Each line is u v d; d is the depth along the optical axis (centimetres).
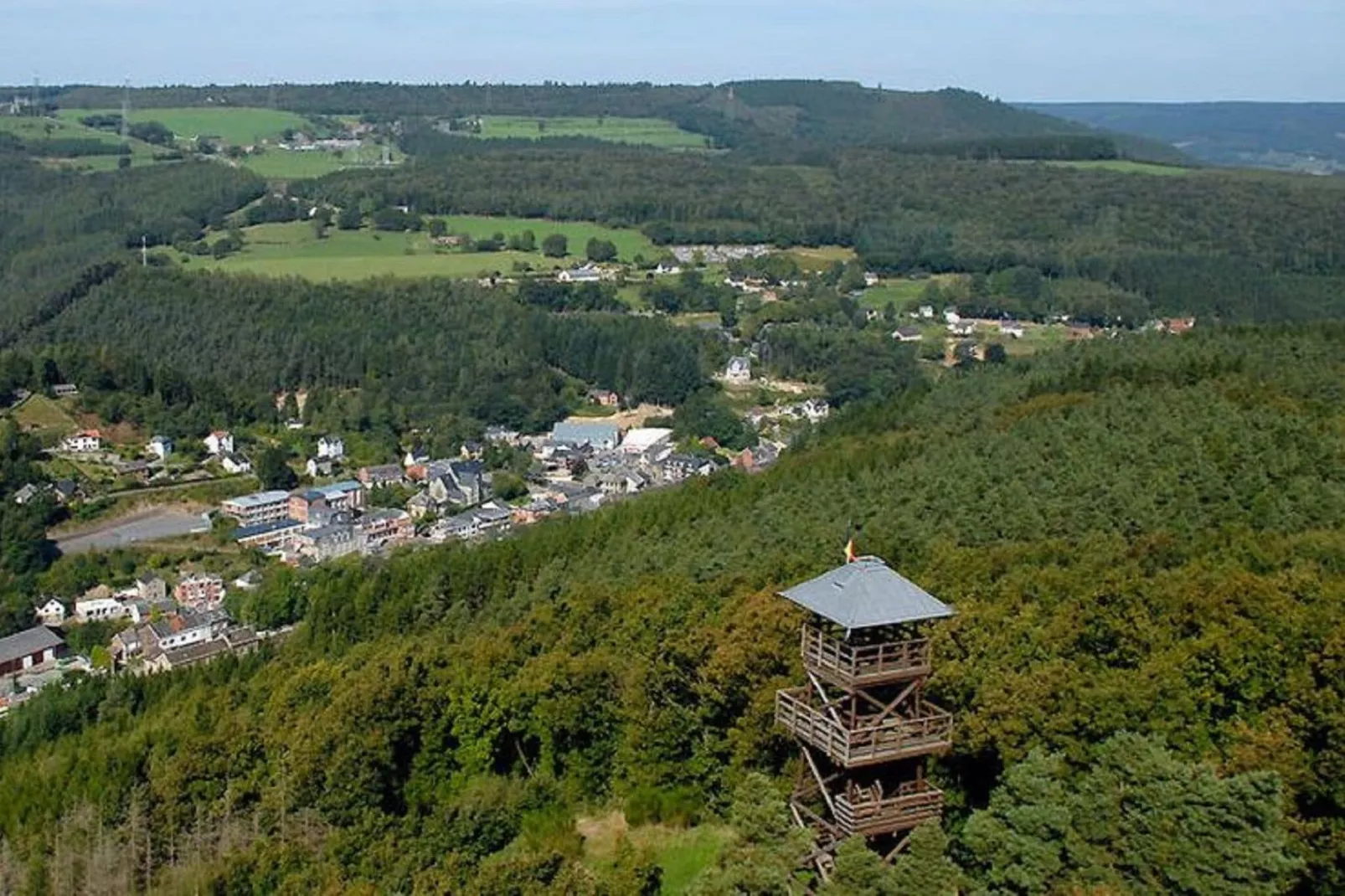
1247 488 7100
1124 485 7388
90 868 5538
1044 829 3619
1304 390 9150
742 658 5153
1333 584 5000
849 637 3738
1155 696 4369
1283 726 4088
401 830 5209
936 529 7625
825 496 9150
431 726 5688
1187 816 3541
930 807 3781
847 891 3462
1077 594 5472
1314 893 3869
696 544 8775
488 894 4300
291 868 5044
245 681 8494
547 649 6450
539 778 5578
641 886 4412
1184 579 5341
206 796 5978
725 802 5138
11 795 6619
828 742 3738
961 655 4984
